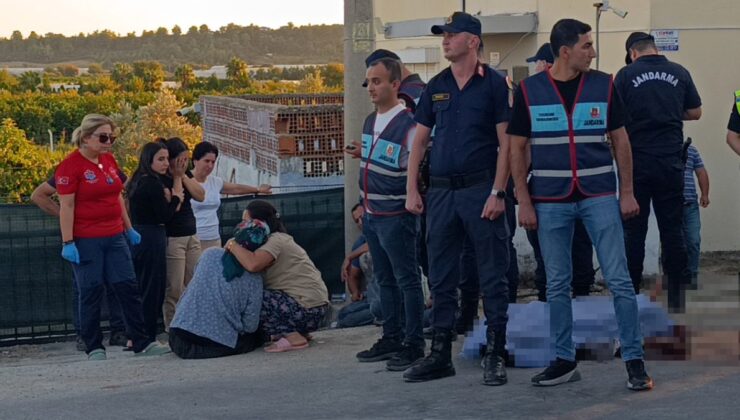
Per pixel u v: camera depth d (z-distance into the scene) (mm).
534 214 5949
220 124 20109
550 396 5953
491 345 6309
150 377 7301
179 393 6602
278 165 15367
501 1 15305
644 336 6715
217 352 8023
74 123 70812
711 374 6262
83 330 8484
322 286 8359
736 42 12773
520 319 6805
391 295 7254
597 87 5781
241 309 8094
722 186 12898
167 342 9438
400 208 6738
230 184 11227
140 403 6367
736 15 12734
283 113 15305
